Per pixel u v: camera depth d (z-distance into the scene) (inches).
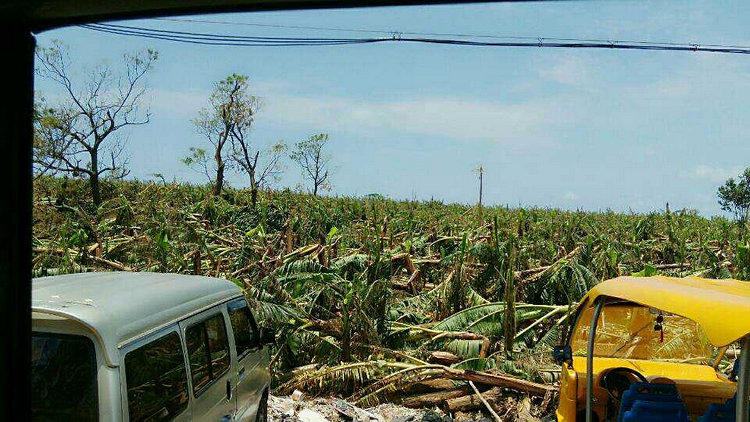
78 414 148.9
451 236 940.0
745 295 173.3
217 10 50.2
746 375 146.9
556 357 263.0
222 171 1619.1
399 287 643.5
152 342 171.5
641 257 821.2
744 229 1034.7
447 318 469.1
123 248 666.2
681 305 173.5
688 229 1075.3
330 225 1094.4
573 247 831.7
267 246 692.7
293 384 382.9
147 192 1482.5
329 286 471.5
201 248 700.7
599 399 251.3
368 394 370.9
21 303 57.0
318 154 2086.6
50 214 880.9
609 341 276.8
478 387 376.2
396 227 1143.0
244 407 245.9
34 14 50.9
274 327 412.5
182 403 183.9
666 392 212.1
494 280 572.1
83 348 152.3
